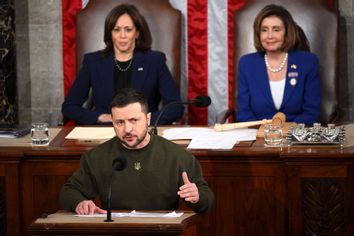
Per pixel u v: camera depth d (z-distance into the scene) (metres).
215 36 22.70
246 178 15.58
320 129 16.34
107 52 20.80
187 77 22.97
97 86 20.66
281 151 15.21
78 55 21.81
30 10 23.31
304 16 21.33
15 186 15.80
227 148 15.61
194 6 22.62
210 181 15.66
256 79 19.89
